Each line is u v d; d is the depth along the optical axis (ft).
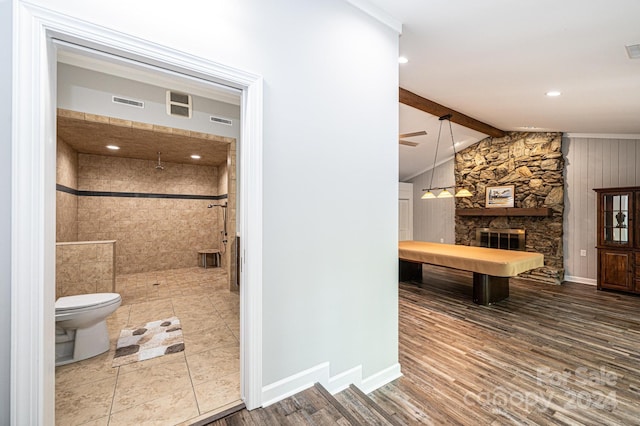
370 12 6.77
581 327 10.75
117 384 6.30
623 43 7.29
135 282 15.99
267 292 5.35
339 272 6.39
